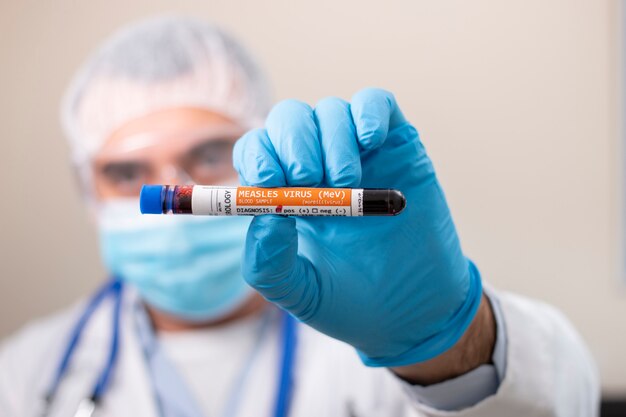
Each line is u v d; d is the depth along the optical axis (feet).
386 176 2.20
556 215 5.00
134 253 3.96
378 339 2.28
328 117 2.08
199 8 5.09
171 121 4.07
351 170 1.96
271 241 1.92
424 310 2.25
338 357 3.97
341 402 3.79
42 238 5.18
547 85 4.94
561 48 4.93
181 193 1.91
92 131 4.15
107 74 4.20
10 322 5.24
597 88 4.92
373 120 2.03
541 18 4.93
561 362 2.74
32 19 5.11
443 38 4.99
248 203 1.90
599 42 4.90
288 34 5.05
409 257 2.21
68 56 5.11
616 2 4.86
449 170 5.02
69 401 3.83
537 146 4.98
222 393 3.91
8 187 5.17
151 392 3.82
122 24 5.11
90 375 3.96
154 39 4.26
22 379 4.20
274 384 3.84
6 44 5.11
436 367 2.46
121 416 3.74
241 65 4.35
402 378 2.55
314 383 3.84
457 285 2.29
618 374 5.07
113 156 4.07
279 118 2.09
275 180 1.90
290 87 5.07
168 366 3.96
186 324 4.17
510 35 4.96
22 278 5.20
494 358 2.49
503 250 5.05
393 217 2.20
